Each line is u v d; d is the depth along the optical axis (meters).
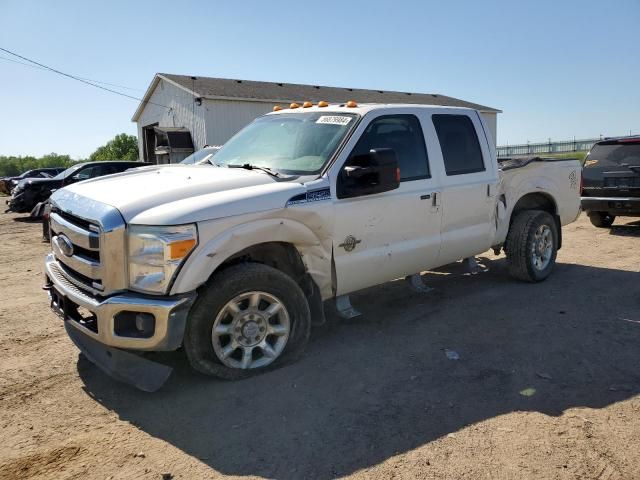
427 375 4.05
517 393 3.75
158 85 30.05
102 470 2.94
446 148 5.39
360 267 4.58
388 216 4.72
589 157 10.53
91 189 4.13
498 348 4.56
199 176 4.21
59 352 4.64
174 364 4.25
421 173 5.08
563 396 3.70
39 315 5.73
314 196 4.16
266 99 26.38
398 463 2.96
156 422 3.44
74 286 3.88
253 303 3.92
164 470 2.94
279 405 3.60
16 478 2.87
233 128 25.94
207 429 3.33
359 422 3.38
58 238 4.10
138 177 4.38
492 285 6.50
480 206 5.67
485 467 2.91
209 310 3.71
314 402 3.64
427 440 3.18
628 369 4.12
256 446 3.14
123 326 3.59
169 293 3.49
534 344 4.63
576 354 4.41
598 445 3.10
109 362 3.68
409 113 5.12
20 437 3.28
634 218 12.36
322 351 4.52
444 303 5.82
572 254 8.38
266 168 4.48
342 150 4.46
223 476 2.88
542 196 6.84
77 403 3.71
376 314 5.50
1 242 11.37
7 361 4.45
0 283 7.33
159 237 3.45
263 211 3.85
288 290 4.05
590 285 6.45
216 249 3.61
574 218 7.23
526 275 6.39
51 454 3.09
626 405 3.56
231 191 3.89
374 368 4.18
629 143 10.05
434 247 5.21
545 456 3.00
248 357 3.97
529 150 50.91
